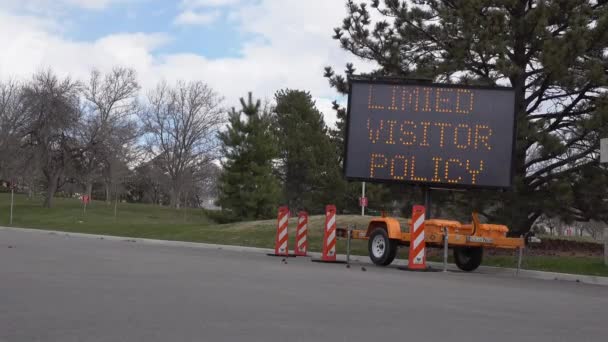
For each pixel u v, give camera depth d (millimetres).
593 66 20031
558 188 20266
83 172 63156
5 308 8344
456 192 22766
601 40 19812
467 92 19062
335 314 8578
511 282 14742
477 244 17359
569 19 20297
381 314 8711
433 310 9266
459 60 21672
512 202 21281
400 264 19656
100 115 66750
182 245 28656
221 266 15680
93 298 9383
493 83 21422
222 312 8438
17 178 67250
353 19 24469
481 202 21812
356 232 19172
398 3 23906
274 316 8258
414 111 19219
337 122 59188
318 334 7164
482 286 13242
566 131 22297
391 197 24000
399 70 23969
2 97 64438
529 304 10453
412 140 19141
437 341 6992
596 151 21078
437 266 19688
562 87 21297
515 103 18859
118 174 65750
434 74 22047
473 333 7531
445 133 19031
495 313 9219
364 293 10992
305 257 21734
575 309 10086
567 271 17422
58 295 9594
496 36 20531
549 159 21750
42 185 80375
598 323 8695
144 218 57125
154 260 16938
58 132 58594
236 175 40250
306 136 57719
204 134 71875
